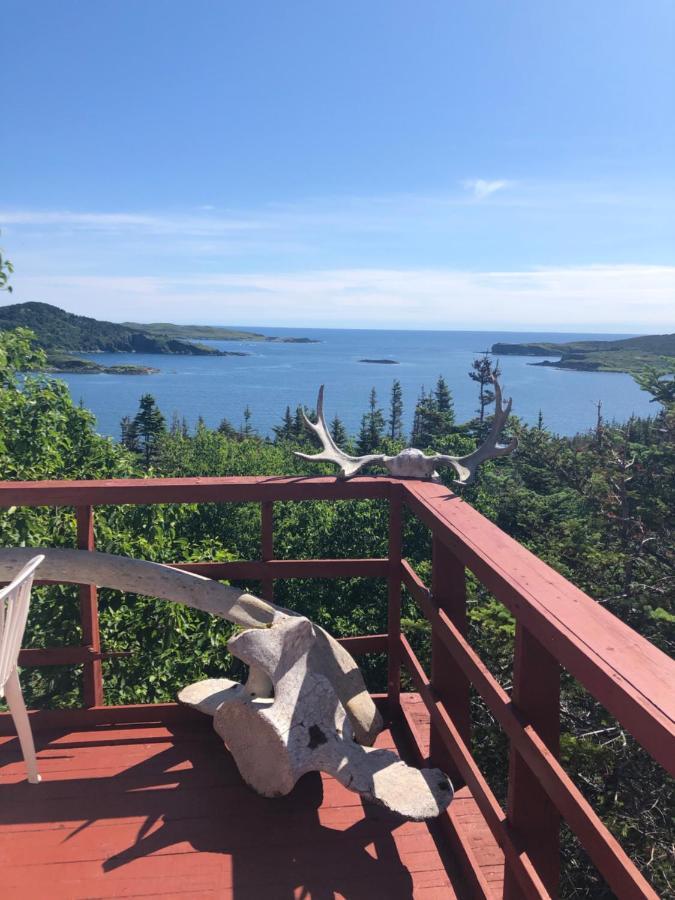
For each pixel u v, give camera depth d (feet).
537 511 55.01
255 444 100.83
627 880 3.47
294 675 7.13
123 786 7.49
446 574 7.38
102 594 23.00
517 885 5.32
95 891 6.04
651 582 35.17
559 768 4.37
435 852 6.65
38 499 8.18
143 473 35.99
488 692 5.53
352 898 6.06
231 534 60.90
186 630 26.07
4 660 6.49
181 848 6.58
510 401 8.87
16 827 6.84
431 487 8.44
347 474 8.79
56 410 29.89
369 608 56.85
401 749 8.54
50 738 8.43
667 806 24.22
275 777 6.82
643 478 38.63
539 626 4.44
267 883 6.18
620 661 3.66
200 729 8.62
